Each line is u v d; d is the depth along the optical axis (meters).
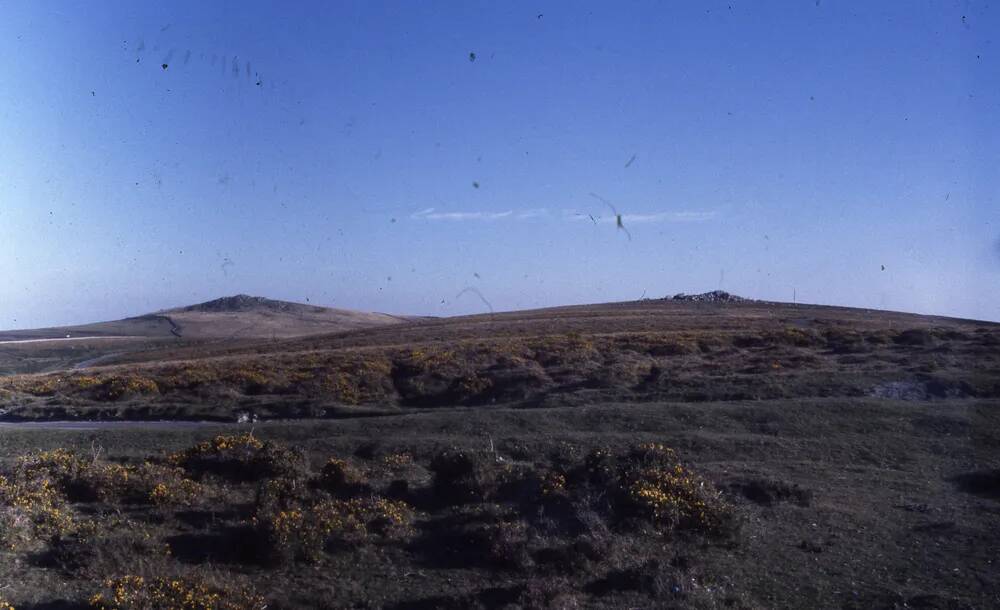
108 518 13.66
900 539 11.98
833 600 9.58
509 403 30.06
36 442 22.89
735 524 12.34
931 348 33.91
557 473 15.13
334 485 16.08
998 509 13.61
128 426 27.77
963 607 9.09
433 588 10.55
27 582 10.45
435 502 15.09
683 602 9.42
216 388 34.16
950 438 19.72
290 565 11.58
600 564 10.87
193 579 10.02
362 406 31.61
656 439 19.91
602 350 38.50
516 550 11.37
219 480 17.28
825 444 19.41
